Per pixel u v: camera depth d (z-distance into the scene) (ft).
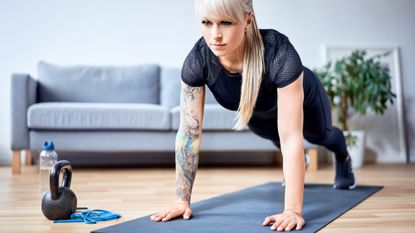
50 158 7.34
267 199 6.23
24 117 10.14
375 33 14.05
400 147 13.51
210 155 12.94
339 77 12.37
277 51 4.43
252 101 4.56
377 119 13.48
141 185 8.13
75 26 12.93
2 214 5.24
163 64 13.28
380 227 4.49
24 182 8.47
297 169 4.41
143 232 4.14
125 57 13.14
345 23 13.94
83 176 9.69
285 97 4.42
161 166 12.16
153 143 10.53
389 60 13.89
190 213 4.90
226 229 4.27
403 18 14.08
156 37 13.25
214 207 5.57
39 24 12.78
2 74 12.59
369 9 14.05
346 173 7.35
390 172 10.31
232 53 4.43
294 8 13.73
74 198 4.94
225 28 3.93
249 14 4.12
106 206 5.86
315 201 6.11
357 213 5.28
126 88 12.29
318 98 5.91
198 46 4.78
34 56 12.76
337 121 12.91
